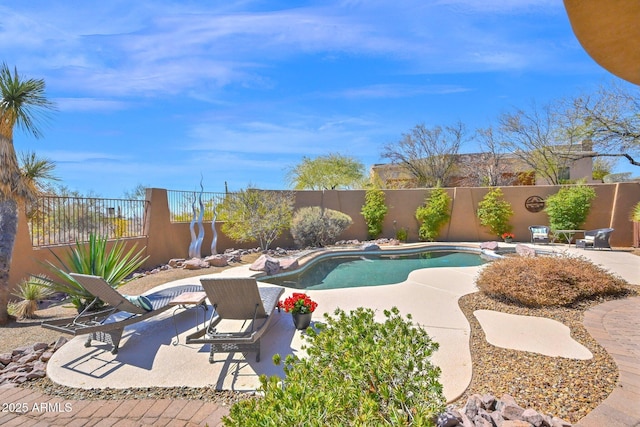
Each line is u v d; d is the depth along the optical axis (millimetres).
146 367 3900
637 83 2262
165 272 9430
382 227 16391
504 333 4625
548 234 14352
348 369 2143
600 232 12219
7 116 5480
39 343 4488
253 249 13703
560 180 20891
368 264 11719
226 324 5078
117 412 3094
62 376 3719
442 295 6660
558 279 6098
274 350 4289
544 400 2990
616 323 4895
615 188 13812
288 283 9039
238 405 2000
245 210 13266
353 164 24891
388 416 1947
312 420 1689
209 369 3855
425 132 24781
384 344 2490
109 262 5949
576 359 3770
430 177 24594
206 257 11750
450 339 4438
